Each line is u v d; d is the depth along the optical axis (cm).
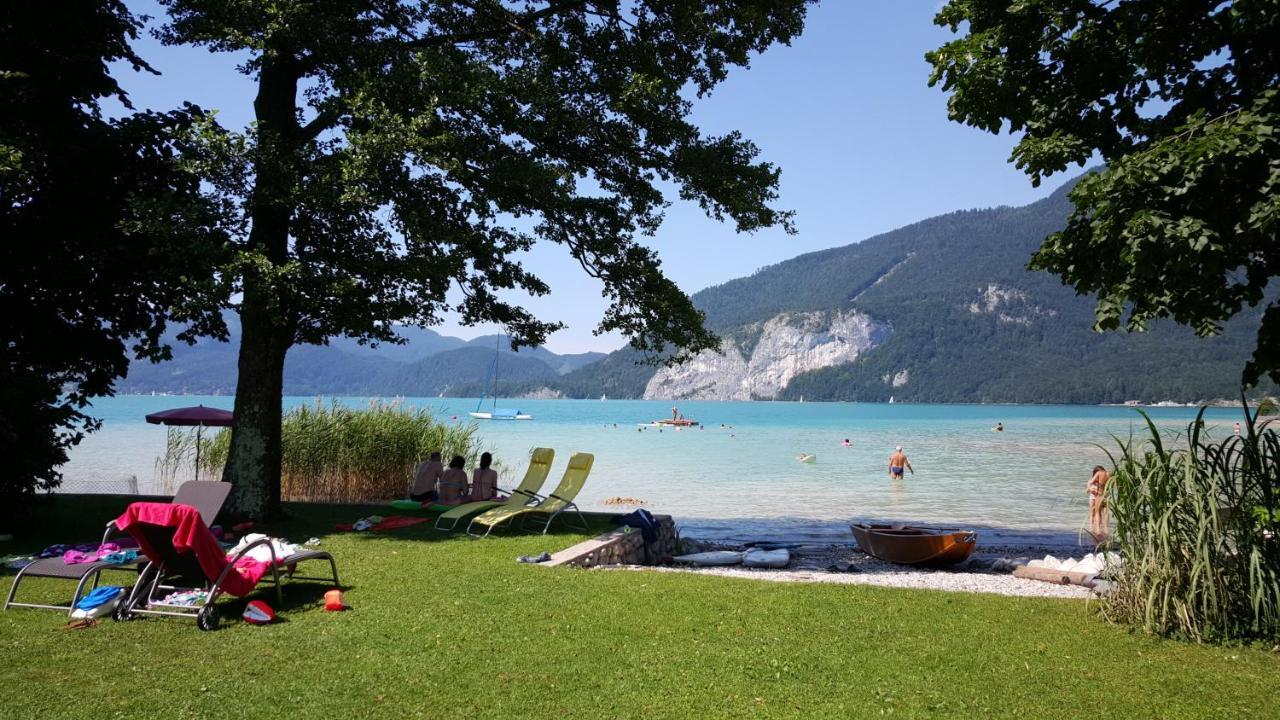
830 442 5456
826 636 607
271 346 1179
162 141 1138
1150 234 593
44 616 625
